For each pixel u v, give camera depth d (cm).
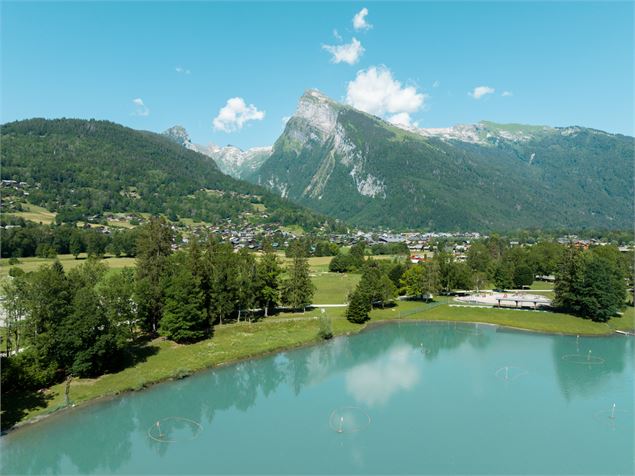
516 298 13750
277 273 12025
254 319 11350
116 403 7069
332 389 7806
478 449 5738
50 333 7138
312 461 5488
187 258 10762
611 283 12031
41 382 6962
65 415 6581
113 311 8088
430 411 6825
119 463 5522
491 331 11569
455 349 10106
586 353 9712
